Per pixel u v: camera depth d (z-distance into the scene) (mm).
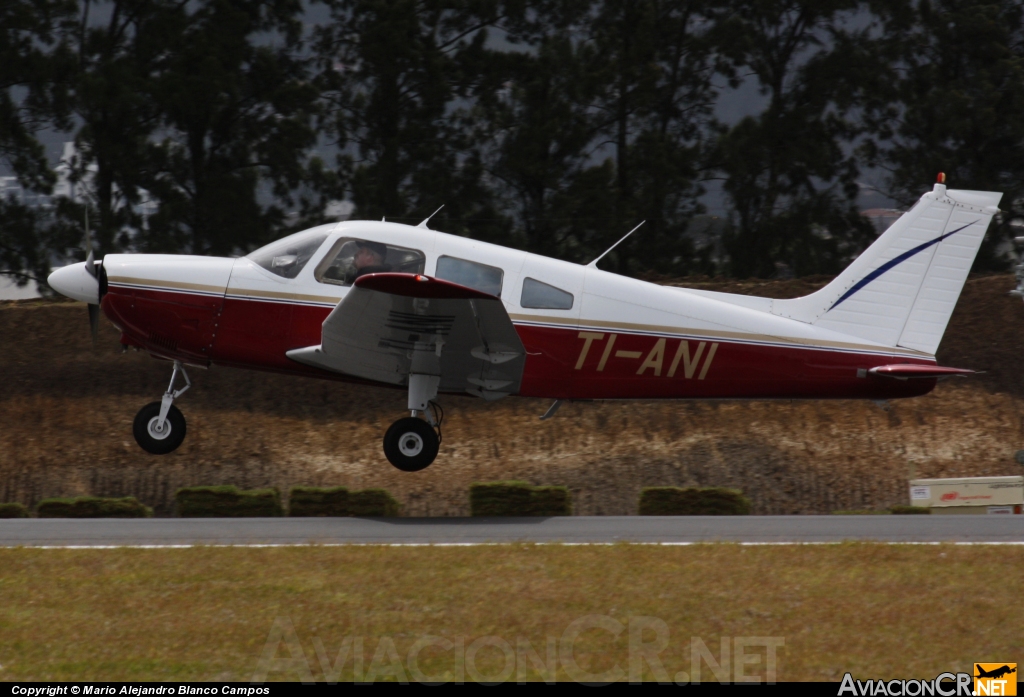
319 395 67062
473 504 46250
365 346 36562
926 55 96062
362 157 88188
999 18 94500
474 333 35125
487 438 63875
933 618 24469
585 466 62031
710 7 94188
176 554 29469
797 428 65125
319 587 26375
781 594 26047
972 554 29516
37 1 78062
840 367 41250
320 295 38250
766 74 93812
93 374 67188
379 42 84250
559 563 28547
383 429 64625
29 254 77375
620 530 34688
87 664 22062
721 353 40469
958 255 41719
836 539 32781
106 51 81062
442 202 85250
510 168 86250
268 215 84312
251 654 22562
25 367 67375
